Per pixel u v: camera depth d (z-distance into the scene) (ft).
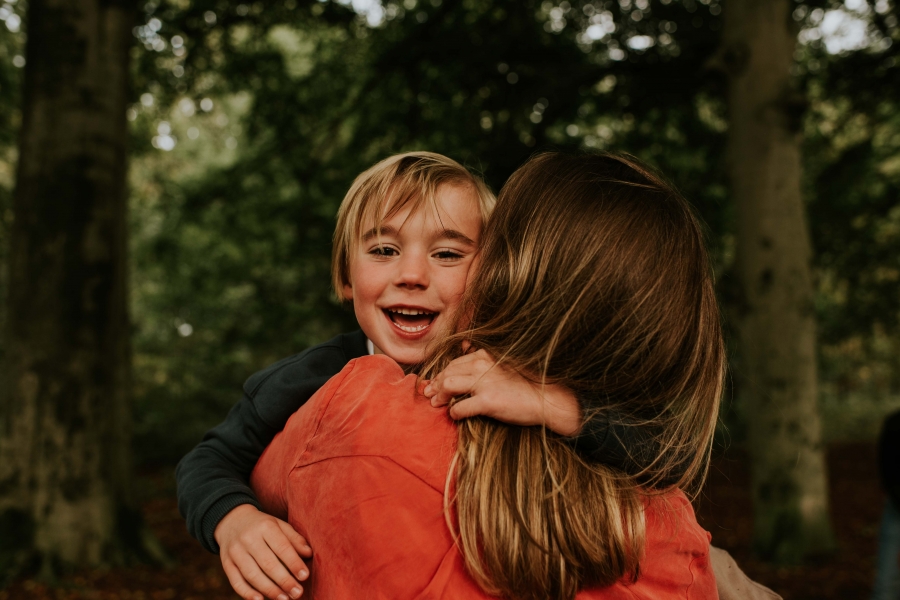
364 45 28.73
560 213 3.38
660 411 3.44
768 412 20.67
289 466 3.38
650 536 3.22
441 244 4.27
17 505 17.94
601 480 3.09
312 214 31.17
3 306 36.37
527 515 2.87
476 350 3.45
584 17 26.27
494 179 22.41
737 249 21.52
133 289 54.13
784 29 20.89
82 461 18.39
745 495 34.45
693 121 27.66
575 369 3.17
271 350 47.88
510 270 3.41
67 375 18.20
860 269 31.65
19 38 27.09
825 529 20.44
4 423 18.35
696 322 3.42
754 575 19.54
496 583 2.82
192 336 56.39
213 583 19.03
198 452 4.37
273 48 29.12
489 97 25.84
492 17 25.93
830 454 50.26
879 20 23.91
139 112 31.14
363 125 28.60
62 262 18.12
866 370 67.36
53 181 18.13
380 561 2.88
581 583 2.94
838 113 28.91
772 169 20.63
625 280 3.21
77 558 18.13
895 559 9.19
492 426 3.09
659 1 24.84
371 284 4.31
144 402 49.65
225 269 40.09
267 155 30.83
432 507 2.94
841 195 29.25
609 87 27.40
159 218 45.11
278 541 3.22
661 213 3.49
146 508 32.45
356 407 3.19
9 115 28.73
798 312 20.54
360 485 2.98
